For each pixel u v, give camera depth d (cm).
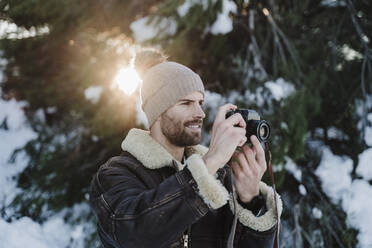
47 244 332
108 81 323
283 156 309
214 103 330
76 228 350
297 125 320
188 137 132
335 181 346
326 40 379
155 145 134
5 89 380
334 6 382
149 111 137
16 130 376
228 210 138
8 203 352
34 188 361
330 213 346
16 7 339
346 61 381
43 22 351
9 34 364
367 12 381
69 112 379
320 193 353
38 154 372
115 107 320
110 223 113
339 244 337
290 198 359
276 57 359
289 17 374
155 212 106
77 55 368
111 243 127
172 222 106
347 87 374
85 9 347
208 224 135
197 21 313
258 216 132
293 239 340
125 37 341
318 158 365
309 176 363
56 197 359
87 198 361
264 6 373
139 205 109
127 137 139
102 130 324
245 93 337
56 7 341
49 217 352
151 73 137
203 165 109
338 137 369
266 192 135
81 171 371
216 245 134
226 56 360
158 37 316
